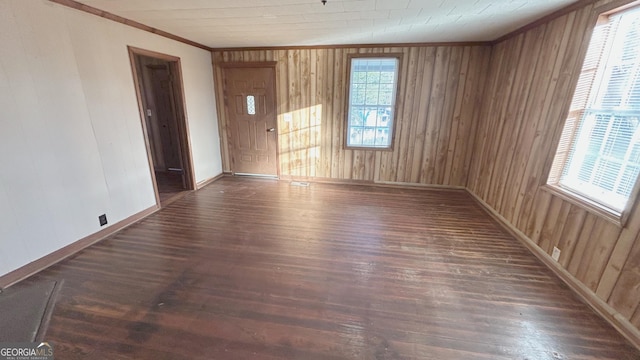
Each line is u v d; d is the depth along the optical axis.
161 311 1.86
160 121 5.13
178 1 2.42
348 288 2.13
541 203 2.63
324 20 3.01
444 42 4.01
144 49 3.25
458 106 4.25
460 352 1.59
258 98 4.80
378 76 4.40
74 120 2.50
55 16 2.29
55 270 2.28
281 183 4.90
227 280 2.21
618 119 1.97
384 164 4.75
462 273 2.34
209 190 4.46
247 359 1.53
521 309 1.93
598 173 2.13
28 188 2.17
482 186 3.95
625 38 1.95
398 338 1.68
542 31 2.79
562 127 2.40
